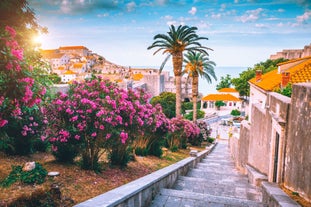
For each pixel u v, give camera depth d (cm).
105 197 441
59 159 756
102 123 678
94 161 722
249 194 791
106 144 737
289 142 641
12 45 331
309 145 538
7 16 329
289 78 1653
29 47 386
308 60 2033
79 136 673
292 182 611
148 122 901
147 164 987
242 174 1217
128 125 784
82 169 710
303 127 570
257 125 1055
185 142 2077
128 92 861
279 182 687
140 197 538
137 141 1155
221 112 6919
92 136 679
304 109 572
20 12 337
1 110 411
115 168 805
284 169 676
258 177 873
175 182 890
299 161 579
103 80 761
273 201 557
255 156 1070
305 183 549
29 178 566
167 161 1186
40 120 852
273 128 791
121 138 730
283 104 704
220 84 8738
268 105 897
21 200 453
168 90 14062
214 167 1412
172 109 5925
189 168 1203
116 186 638
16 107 416
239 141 1488
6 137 756
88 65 16600
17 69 339
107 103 701
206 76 3378
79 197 528
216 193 798
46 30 374
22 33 359
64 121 704
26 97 376
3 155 808
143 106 874
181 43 2478
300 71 1745
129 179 723
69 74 12275
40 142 930
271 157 796
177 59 2577
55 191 493
